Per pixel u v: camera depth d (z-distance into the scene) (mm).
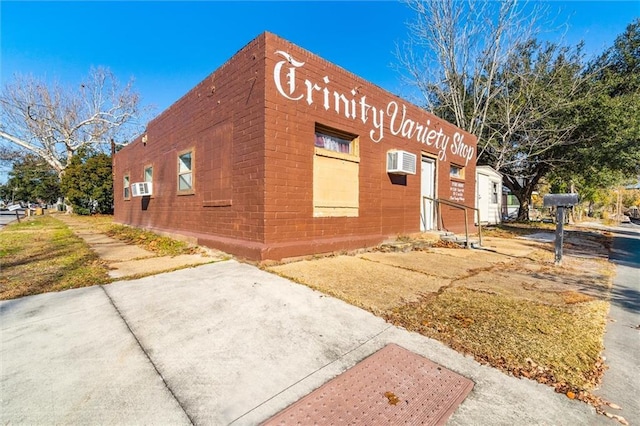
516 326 2965
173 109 8539
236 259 5469
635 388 2102
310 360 2324
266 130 5141
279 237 5332
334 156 6336
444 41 16703
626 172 15547
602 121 13664
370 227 7270
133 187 10148
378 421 1730
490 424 1733
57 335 2643
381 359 2363
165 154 9141
